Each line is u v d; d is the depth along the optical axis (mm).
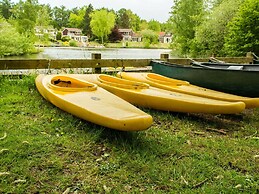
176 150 2645
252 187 2064
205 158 2510
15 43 19375
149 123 2658
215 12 18719
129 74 5406
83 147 2623
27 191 1922
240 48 13219
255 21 12562
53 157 2398
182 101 3592
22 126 3064
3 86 4613
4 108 3617
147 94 3869
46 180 2062
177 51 26141
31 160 2318
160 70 5988
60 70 5820
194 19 24281
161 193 1955
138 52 28922
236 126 3529
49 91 3641
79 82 4102
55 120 3295
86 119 3018
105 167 2279
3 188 1926
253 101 3799
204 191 1988
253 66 5562
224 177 2191
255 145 2877
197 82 5141
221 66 5910
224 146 2807
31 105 3822
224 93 4402
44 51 22766
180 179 2143
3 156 2342
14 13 30812
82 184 2039
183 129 3320
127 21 68500
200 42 19109
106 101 3266
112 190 1979
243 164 2432
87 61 5520
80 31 53906
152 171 2234
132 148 2629
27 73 5344
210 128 3383
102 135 2889
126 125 2609
